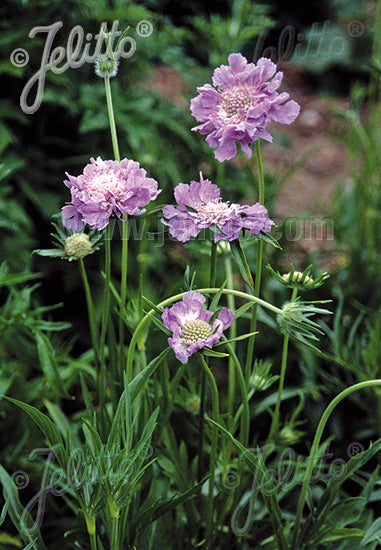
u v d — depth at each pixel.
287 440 1.05
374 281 1.31
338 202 1.48
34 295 1.35
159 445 1.02
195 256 1.40
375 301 1.31
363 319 1.29
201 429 0.99
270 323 1.11
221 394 1.21
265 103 0.88
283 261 1.46
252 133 0.87
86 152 1.40
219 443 1.08
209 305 0.93
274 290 1.30
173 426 1.15
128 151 1.41
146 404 0.97
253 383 1.00
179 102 2.04
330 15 2.62
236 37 1.29
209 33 1.39
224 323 0.88
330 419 1.22
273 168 2.13
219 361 1.30
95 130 1.40
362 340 1.17
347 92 2.66
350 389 0.90
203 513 1.03
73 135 1.40
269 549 1.01
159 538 1.01
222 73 0.90
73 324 1.37
